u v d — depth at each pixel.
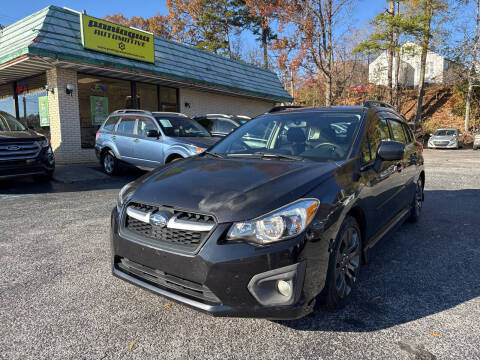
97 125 12.39
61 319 2.53
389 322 2.49
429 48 26.70
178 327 2.45
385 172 3.42
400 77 44.44
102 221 5.06
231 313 2.09
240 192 2.32
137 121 8.86
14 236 4.36
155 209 2.39
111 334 2.36
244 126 4.03
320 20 20.17
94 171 9.91
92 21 10.72
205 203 2.25
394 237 4.46
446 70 37.69
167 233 2.28
